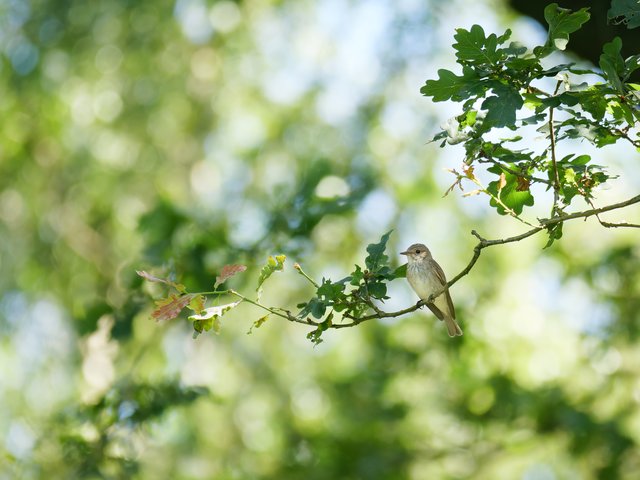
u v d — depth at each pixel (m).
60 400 15.30
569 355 13.55
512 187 4.68
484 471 12.98
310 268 15.58
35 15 16.94
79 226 17.81
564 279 13.42
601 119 4.42
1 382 16.03
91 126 17.72
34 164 17.52
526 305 14.09
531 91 4.27
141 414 9.35
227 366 17.95
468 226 16.22
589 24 6.10
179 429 15.30
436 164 17.38
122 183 17.88
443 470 13.02
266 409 17.58
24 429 11.73
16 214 17.58
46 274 17.47
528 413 12.54
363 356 15.39
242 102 19.19
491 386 12.87
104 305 10.24
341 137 18.09
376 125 17.89
